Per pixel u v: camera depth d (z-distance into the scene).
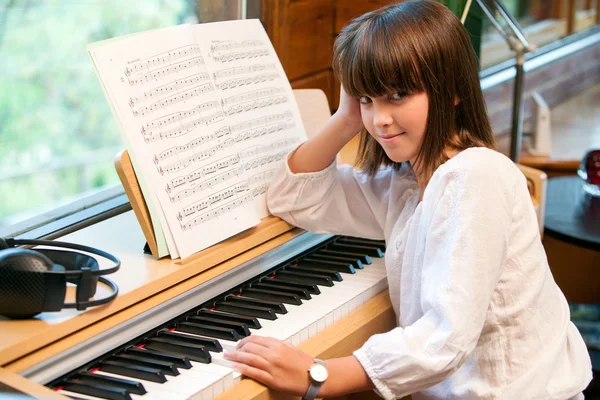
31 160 2.28
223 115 1.42
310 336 1.25
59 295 1.05
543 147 2.75
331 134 1.46
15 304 1.04
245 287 1.40
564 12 3.24
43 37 1.79
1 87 1.95
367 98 1.27
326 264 1.52
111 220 1.58
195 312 1.29
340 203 1.53
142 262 1.29
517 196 1.22
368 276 1.49
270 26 2.02
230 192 1.39
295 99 1.68
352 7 2.25
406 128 1.25
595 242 1.99
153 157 1.27
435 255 1.17
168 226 1.27
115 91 1.24
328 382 1.11
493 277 1.15
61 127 2.24
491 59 2.61
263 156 1.52
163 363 1.08
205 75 1.40
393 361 1.11
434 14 1.25
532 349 1.24
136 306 1.16
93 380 1.06
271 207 1.52
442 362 1.10
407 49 1.19
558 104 3.32
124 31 1.87
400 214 1.42
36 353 1.01
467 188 1.16
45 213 1.58
